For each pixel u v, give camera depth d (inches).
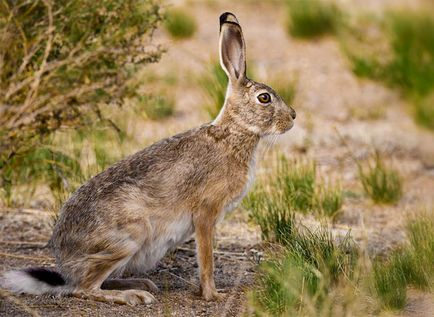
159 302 545.3
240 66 569.0
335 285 550.0
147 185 534.9
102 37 702.5
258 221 676.1
